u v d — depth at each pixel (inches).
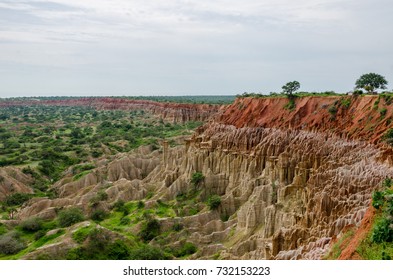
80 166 4901.6
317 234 1819.6
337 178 2156.7
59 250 2159.2
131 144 6466.5
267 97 3727.9
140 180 4210.1
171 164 4089.6
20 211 3499.0
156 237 2748.5
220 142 3607.3
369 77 3235.7
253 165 3154.5
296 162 2746.1
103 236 2306.8
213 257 2292.1
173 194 3494.1
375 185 1972.2
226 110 4057.6
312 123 2989.7
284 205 2388.0
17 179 4362.7
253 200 2674.7
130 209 3326.8
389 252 1060.5
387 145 2298.2
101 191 3688.5
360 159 2361.0
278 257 1752.0
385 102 2618.1
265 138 3211.1
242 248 2327.8
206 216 2940.5
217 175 3410.4
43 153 5546.3
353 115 2785.4
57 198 3873.0
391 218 1135.6
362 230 1245.7
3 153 5787.4
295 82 3516.2
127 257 2260.1
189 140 4035.4
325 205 1964.8
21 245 2487.7
